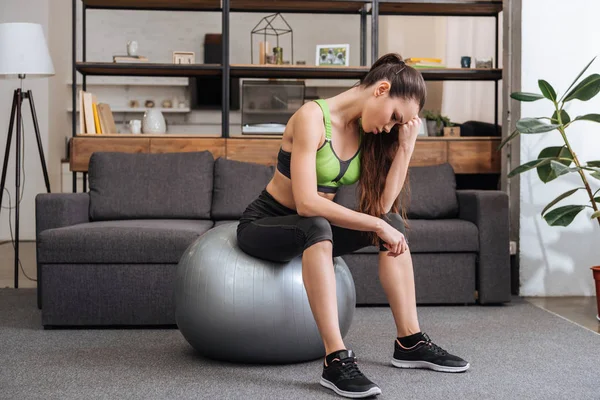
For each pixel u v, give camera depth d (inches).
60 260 135.3
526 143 173.6
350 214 94.1
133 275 136.6
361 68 192.7
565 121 159.3
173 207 169.3
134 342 124.6
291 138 100.4
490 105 223.0
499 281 158.9
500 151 187.9
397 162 100.4
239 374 102.0
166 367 106.5
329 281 92.5
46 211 152.3
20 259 244.2
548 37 174.4
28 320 144.3
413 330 105.2
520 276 174.4
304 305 103.4
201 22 360.5
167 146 185.2
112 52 356.5
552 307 159.2
